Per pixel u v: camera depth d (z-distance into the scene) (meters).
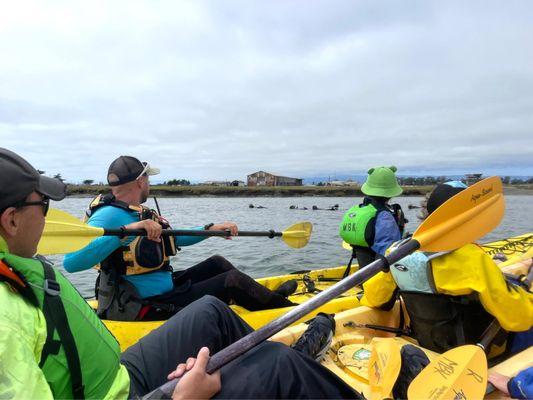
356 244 4.10
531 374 1.88
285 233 4.38
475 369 1.95
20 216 1.23
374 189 4.09
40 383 1.06
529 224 14.40
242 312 3.34
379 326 2.91
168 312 3.11
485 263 2.15
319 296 1.91
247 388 1.54
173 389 1.52
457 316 2.29
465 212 2.30
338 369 2.49
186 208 23.45
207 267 3.69
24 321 1.12
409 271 2.41
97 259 2.88
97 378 1.34
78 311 1.32
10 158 1.23
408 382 2.09
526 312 2.20
